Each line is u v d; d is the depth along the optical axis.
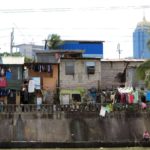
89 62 66.75
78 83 66.06
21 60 63.66
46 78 65.12
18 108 55.62
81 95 65.19
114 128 55.91
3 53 76.19
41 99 63.72
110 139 55.31
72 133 55.00
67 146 52.34
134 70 70.06
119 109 57.31
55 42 78.75
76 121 55.59
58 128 55.03
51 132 54.75
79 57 66.69
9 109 55.62
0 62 63.47
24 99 63.12
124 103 60.44
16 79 63.06
